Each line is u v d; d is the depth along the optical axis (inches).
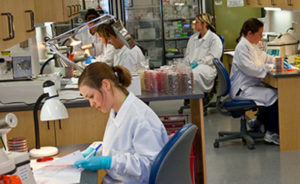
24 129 142.2
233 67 216.5
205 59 276.4
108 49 244.8
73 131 145.0
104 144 102.0
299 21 248.4
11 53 166.9
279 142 210.2
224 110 220.1
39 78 149.8
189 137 91.7
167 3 367.9
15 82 140.6
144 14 376.2
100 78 95.7
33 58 171.0
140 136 95.2
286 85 201.8
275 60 204.2
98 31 210.2
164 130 99.1
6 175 70.8
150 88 161.6
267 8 265.3
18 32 87.0
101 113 144.8
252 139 212.4
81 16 326.0
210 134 239.6
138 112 97.0
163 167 88.2
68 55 239.3
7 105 139.9
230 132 225.5
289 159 194.9
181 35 369.7
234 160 197.9
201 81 273.0
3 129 85.8
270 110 213.5
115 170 93.6
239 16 339.3
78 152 101.5
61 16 164.7
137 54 211.0
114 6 367.9
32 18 99.8
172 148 88.0
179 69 155.9
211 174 183.3
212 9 338.3
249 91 210.8
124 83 100.7
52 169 97.3
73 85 172.6
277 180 172.9
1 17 74.5
